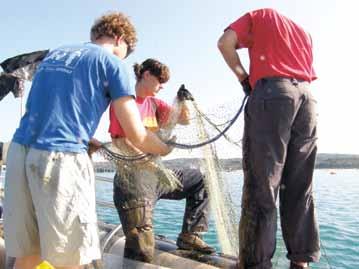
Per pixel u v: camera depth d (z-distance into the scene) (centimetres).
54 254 222
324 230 849
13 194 235
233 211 372
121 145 342
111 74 246
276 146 276
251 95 286
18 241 235
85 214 228
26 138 236
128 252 371
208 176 375
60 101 237
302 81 285
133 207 370
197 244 401
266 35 290
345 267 579
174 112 361
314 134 292
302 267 295
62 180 224
